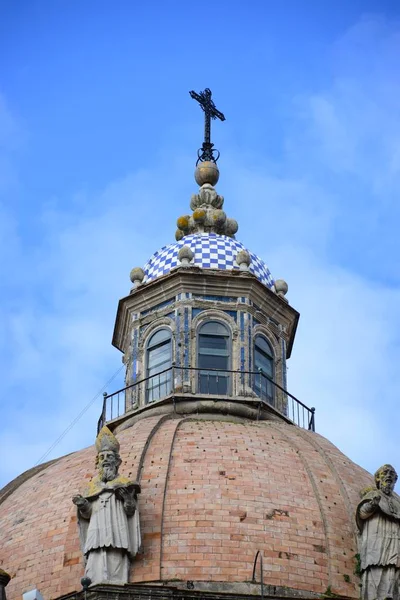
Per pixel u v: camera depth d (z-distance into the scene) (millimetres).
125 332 73188
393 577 60250
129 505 60281
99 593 57906
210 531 60656
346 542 61531
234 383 69562
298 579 60062
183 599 58000
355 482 64125
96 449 65562
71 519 62375
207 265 72188
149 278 73062
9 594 60969
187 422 67188
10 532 63281
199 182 77000
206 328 70750
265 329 71875
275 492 62406
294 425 69312
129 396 70438
